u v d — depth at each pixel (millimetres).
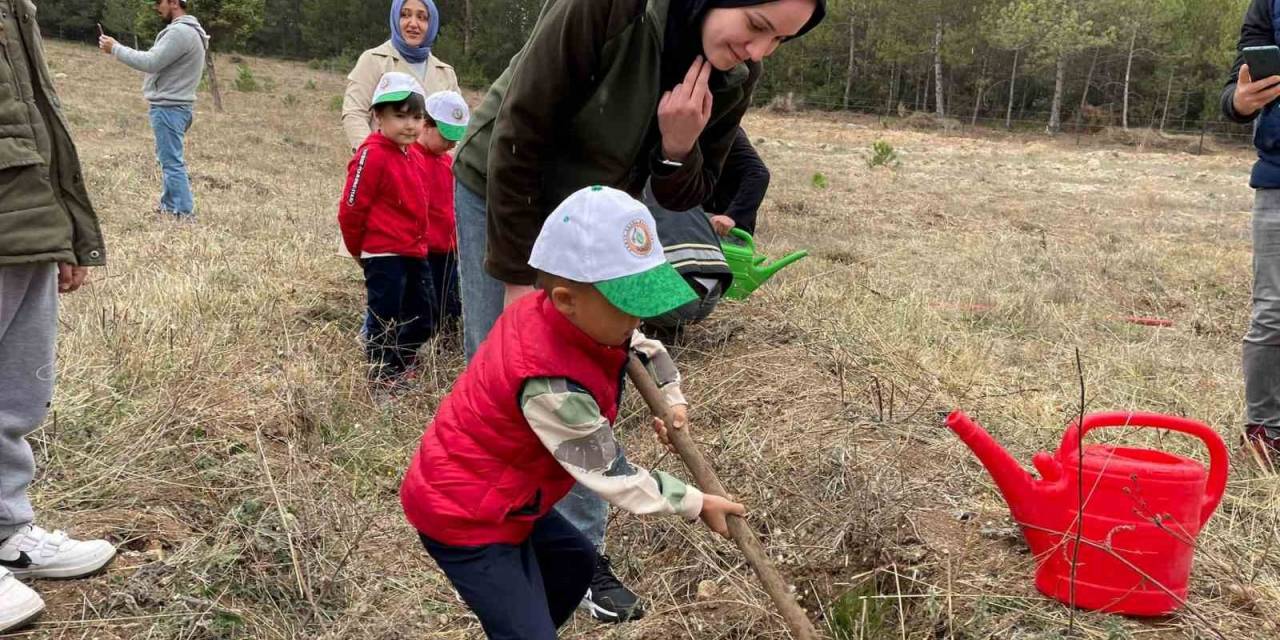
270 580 3109
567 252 2045
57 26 44656
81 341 4398
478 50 47875
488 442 2189
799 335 5324
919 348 5324
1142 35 48156
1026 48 48844
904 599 2963
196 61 8266
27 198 2602
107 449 3646
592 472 2117
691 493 2201
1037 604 2910
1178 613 2848
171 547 3203
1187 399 4715
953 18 49812
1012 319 6535
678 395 2514
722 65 2471
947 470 3807
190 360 4469
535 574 2336
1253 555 3211
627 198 2100
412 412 4645
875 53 52562
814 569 3174
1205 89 47531
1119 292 7844
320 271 6578
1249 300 7758
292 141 17812
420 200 4820
